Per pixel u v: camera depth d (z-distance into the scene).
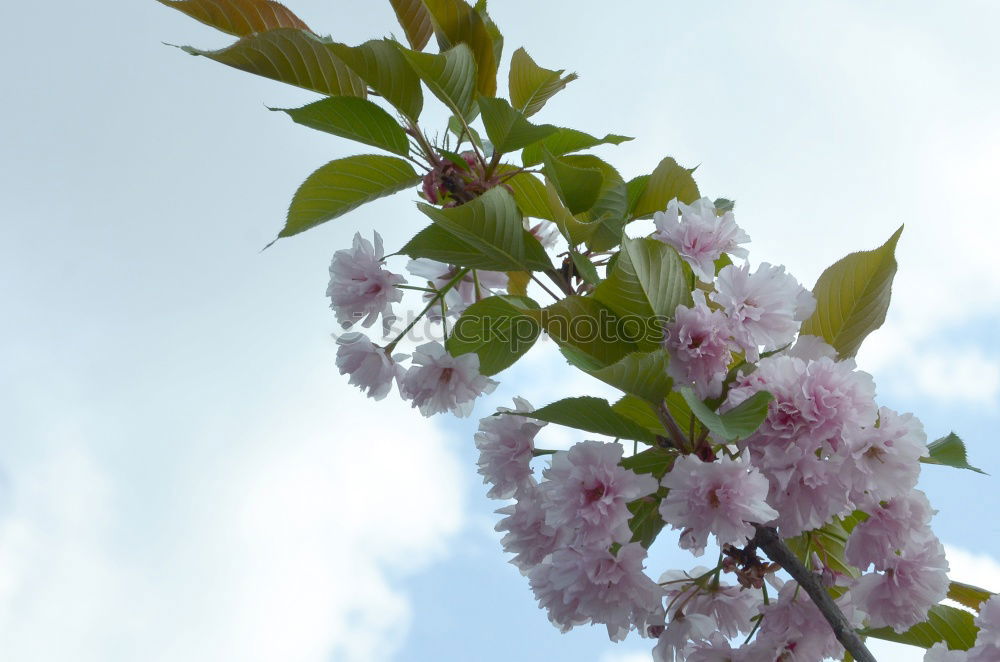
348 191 1.34
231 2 1.31
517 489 1.30
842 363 1.24
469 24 1.34
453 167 1.34
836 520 1.29
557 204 1.30
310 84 1.32
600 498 1.24
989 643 1.22
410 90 1.32
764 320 1.25
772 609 1.28
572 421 1.27
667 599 1.31
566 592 1.26
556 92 1.37
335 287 1.36
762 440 1.24
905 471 1.24
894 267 1.29
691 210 1.29
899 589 1.26
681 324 1.25
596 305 1.26
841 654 1.28
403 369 1.37
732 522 1.22
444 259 1.31
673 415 1.27
